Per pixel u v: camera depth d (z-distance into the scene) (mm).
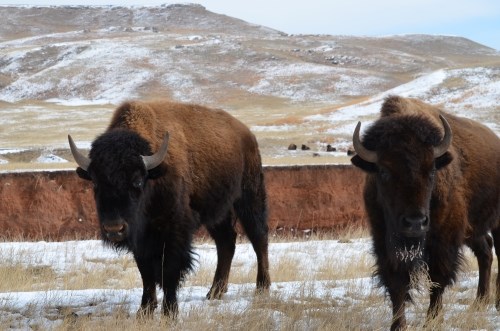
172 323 14242
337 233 34250
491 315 15562
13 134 118125
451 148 14492
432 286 13828
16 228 32938
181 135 16906
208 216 17750
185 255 15734
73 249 24344
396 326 13430
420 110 14922
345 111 118312
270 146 85812
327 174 37344
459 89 126375
